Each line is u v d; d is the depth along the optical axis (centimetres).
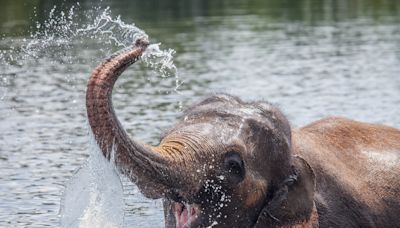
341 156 1169
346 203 1115
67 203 1053
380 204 1152
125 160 848
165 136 980
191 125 962
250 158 965
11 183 1481
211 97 1009
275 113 1003
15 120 1997
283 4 4556
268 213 1000
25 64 2766
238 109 989
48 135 1842
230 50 3133
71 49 2955
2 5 3872
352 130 1218
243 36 3488
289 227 1011
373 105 2133
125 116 1991
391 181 1169
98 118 823
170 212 977
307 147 1115
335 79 2548
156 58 2881
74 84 2459
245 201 966
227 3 4553
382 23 3894
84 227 982
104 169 897
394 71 2684
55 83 2472
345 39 3419
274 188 996
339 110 2069
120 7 4144
